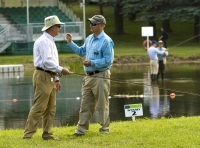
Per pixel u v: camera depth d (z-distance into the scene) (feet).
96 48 57.00
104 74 57.47
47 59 53.52
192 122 64.64
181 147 49.49
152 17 285.64
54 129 65.16
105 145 50.67
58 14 258.78
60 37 232.12
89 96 58.08
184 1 280.92
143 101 110.01
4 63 198.80
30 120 54.60
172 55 225.56
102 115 57.98
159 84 141.28
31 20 250.57
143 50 244.22
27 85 142.10
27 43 228.63
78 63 196.75
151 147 49.34
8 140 53.57
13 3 264.11
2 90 131.34
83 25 234.99
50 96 55.06
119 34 312.50
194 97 115.14
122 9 299.38
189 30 325.83
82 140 53.26
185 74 169.58
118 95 120.26
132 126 63.77
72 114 93.30
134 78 157.99
